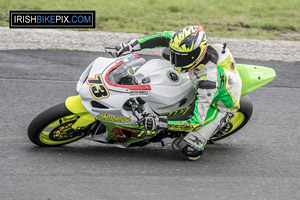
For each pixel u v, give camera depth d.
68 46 30.19
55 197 14.34
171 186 15.46
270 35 36.59
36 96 22.91
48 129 18.94
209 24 38.22
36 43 30.36
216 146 19.08
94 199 14.39
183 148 16.91
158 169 16.56
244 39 34.41
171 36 16.91
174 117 16.02
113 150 17.89
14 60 27.17
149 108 16.36
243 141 19.67
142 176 15.95
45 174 15.61
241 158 18.03
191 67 15.12
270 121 21.86
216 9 43.25
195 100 15.86
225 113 16.75
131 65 16.12
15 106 21.59
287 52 32.28
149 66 16.36
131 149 18.17
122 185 15.27
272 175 16.77
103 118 16.12
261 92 25.42
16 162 16.28
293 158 18.30
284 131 20.89
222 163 17.47
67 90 23.92
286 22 40.09
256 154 18.47
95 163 16.59
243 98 18.36
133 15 39.31
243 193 15.39
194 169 16.80
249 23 38.94
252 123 21.50
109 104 15.75
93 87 15.71
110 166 16.48
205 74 15.38
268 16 42.28
